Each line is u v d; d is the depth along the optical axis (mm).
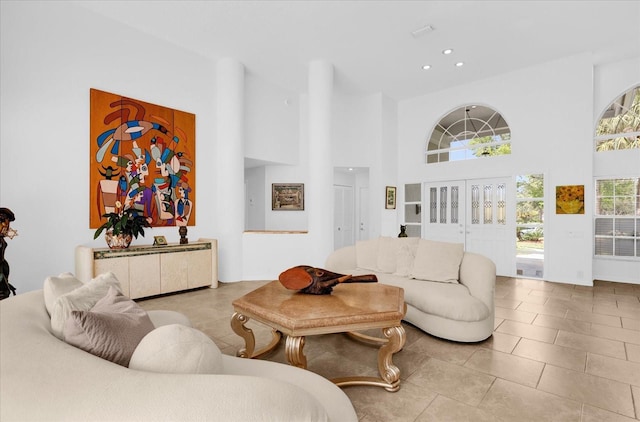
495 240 6184
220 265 5293
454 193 6695
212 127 5320
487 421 1801
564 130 5422
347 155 7027
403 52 5172
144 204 4508
